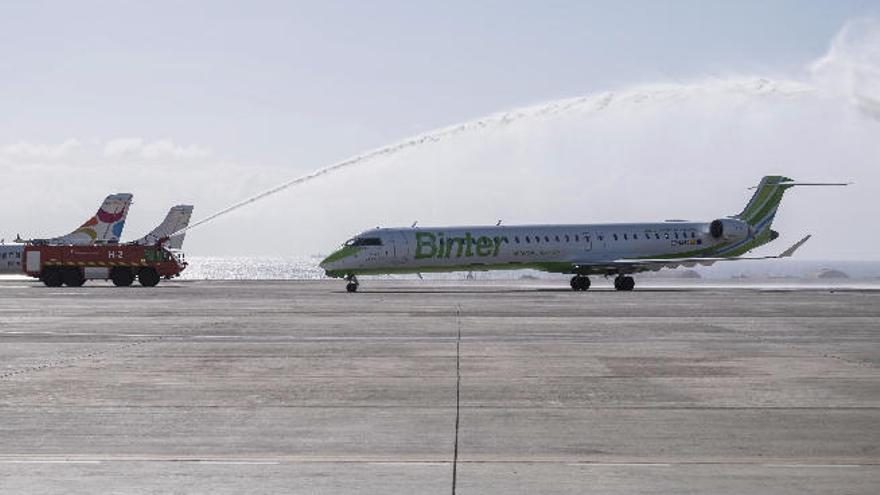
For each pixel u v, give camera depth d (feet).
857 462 37.11
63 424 45.96
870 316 127.95
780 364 71.31
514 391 57.11
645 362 72.79
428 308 145.07
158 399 53.93
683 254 239.71
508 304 157.99
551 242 228.02
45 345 86.79
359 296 191.21
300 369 68.28
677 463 36.88
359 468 36.06
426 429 44.55
